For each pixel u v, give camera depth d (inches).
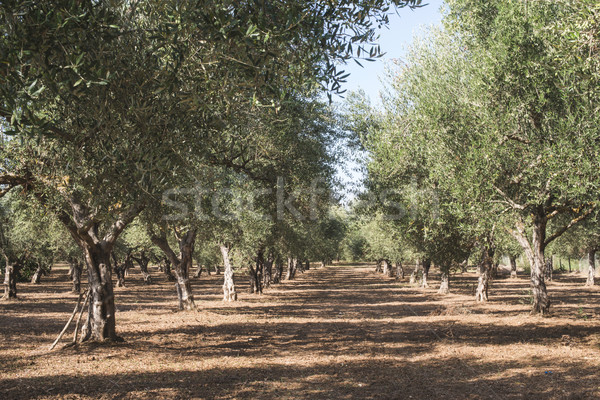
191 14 240.5
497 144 533.0
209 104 298.2
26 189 480.7
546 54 534.0
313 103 682.2
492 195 521.7
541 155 510.9
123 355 471.8
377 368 424.5
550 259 2080.5
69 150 323.0
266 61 243.4
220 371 410.3
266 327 730.2
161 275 2938.0
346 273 3208.7
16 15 214.2
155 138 311.3
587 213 629.0
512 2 585.9
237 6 243.1
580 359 445.1
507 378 378.0
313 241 1427.2
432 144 631.8
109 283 537.6
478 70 588.4
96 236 532.1
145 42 307.9
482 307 946.1
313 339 604.7
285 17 234.8
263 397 323.9
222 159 553.6
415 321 783.1
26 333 638.5
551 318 735.1
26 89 215.2
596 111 460.4
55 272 3134.8
